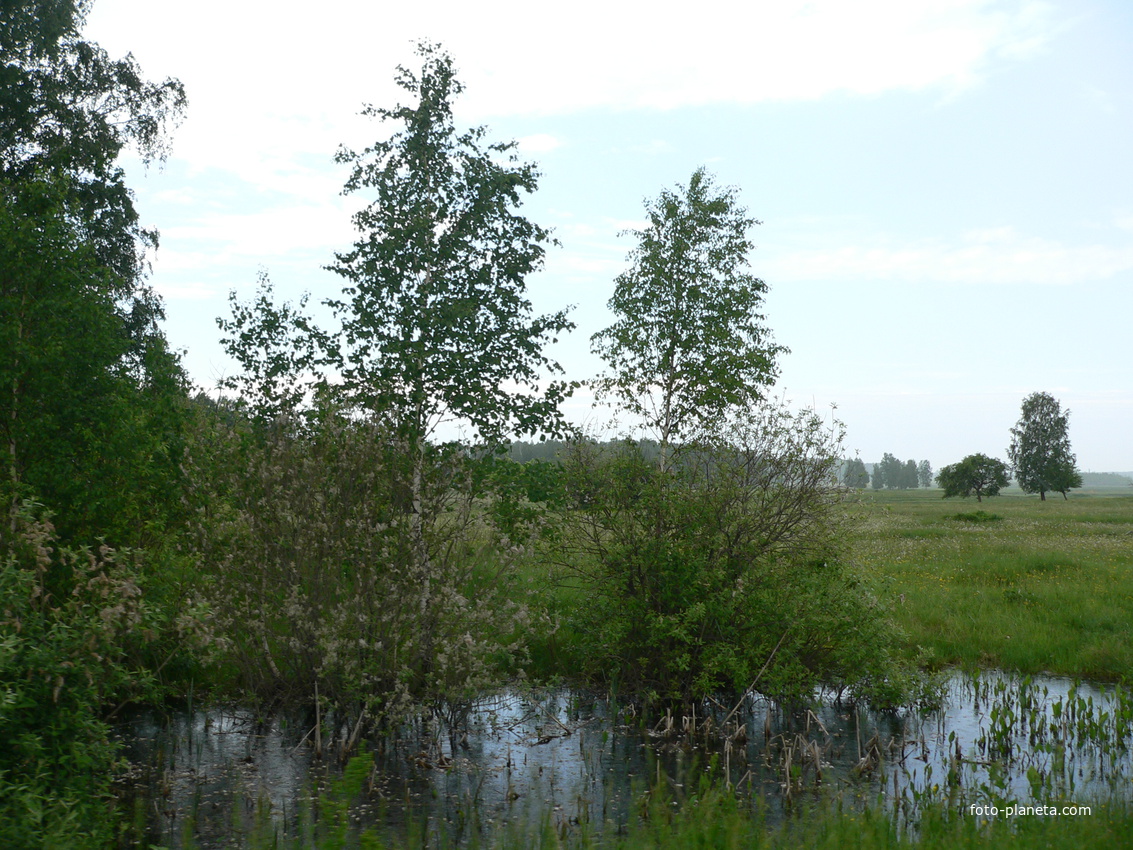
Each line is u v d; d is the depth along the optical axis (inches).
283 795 320.5
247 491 425.4
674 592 454.9
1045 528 1711.4
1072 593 713.6
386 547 415.2
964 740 398.3
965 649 553.9
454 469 448.8
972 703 462.9
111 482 455.5
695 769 355.9
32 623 293.1
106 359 465.7
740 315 590.9
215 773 343.3
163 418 480.7
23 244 455.2
